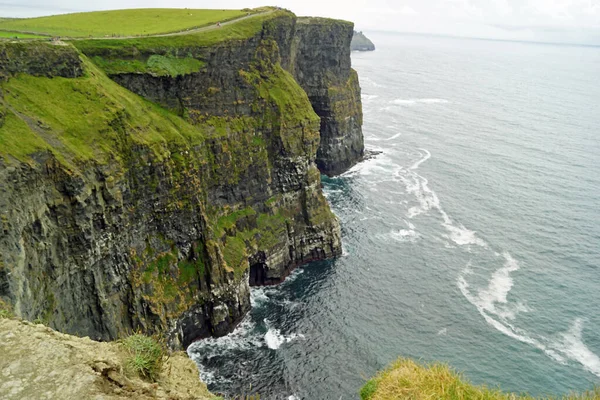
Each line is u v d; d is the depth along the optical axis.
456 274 76.56
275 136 82.31
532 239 88.69
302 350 59.53
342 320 65.38
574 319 66.38
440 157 134.00
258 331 63.78
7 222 36.44
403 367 18.98
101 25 83.12
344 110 121.00
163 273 59.00
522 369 56.59
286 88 85.38
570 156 138.25
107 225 49.12
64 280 44.88
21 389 12.49
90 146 48.91
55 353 13.76
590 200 107.25
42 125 45.75
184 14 96.44
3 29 69.62
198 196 63.47
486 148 143.25
